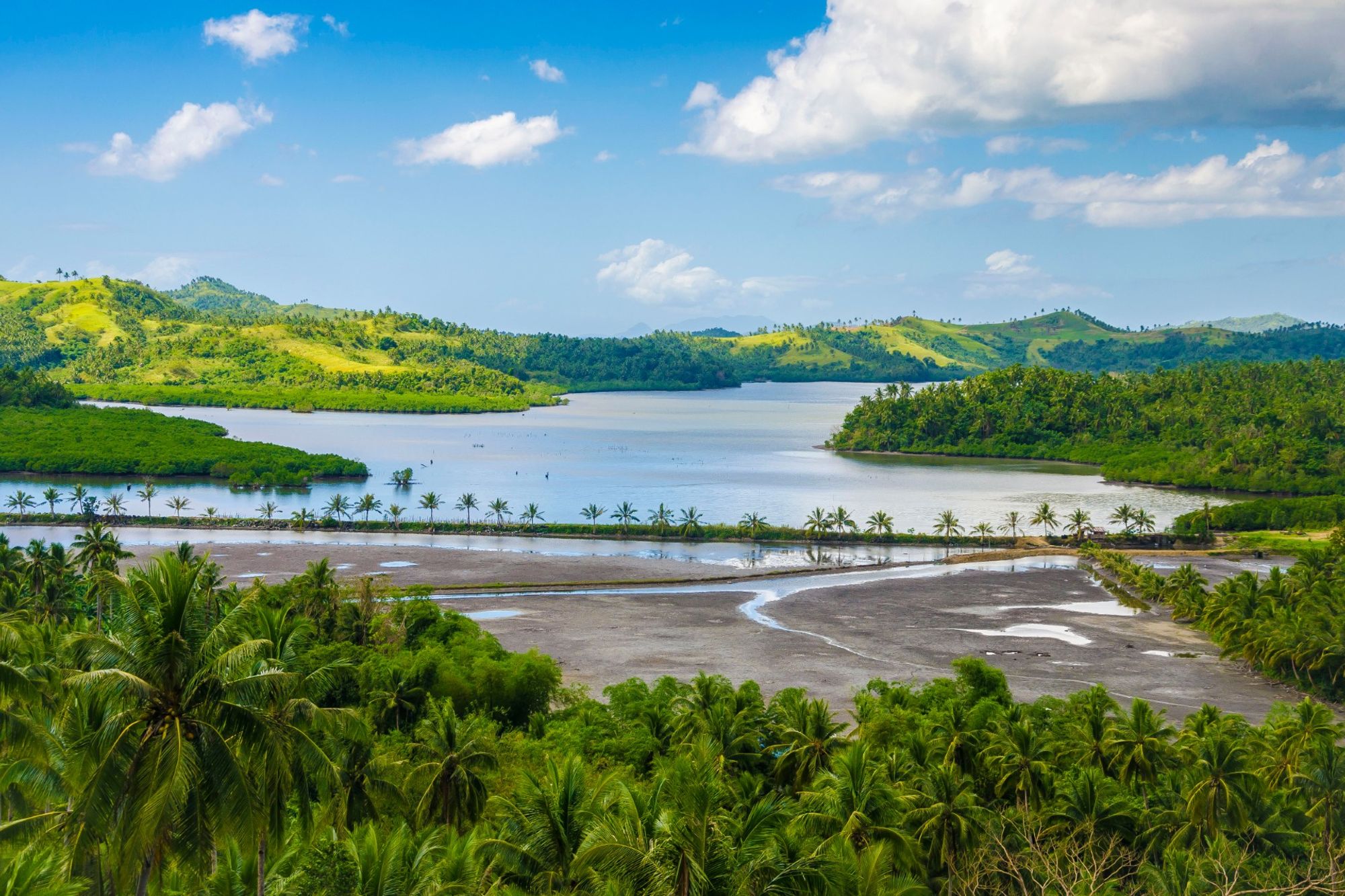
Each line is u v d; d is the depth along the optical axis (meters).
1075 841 62.16
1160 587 167.88
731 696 85.06
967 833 59.16
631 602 162.12
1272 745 79.69
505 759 76.69
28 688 41.31
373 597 119.31
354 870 39.28
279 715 41.25
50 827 39.41
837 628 145.50
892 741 78.50
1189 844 64.56
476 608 155.38
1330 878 52.31
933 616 155.12
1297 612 135.50
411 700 88.50
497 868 45.34
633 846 40.03
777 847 43.97
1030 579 187.88
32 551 120.25
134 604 36.12
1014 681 119.56
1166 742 78.81
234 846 41.84
